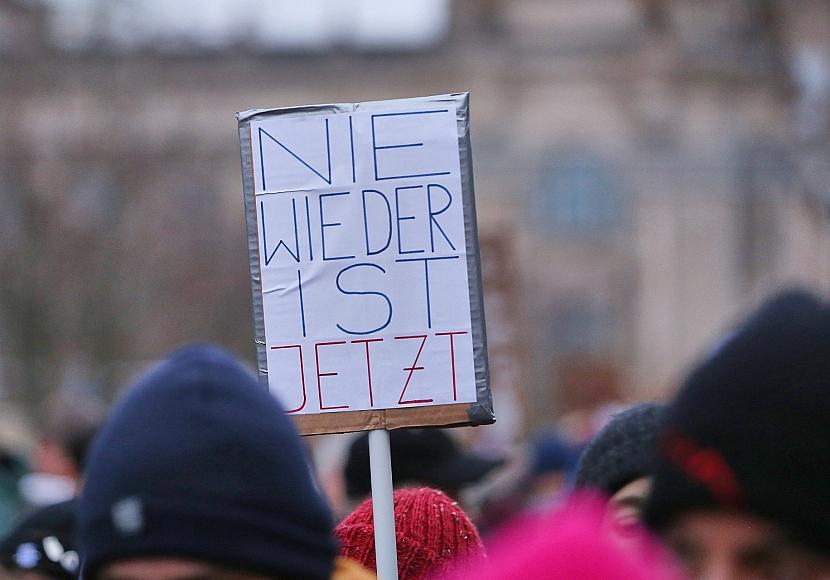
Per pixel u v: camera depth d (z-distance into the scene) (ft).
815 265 216.33
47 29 235.40
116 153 235.20
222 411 16.62
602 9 384.27
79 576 18.02
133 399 16.87
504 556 13.82
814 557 14.94
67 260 225.35
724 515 15.02
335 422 27.22
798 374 14.79
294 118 27.43
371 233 27.27
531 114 385.09
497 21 386.73
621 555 13.43
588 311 381.81
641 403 27.96
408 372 27.14
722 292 370.94
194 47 315.99
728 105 361.30
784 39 200.03
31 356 220.23
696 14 373.20
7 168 224.94
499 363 70.08
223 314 273.95
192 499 16.30
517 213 384.68
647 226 378.12
